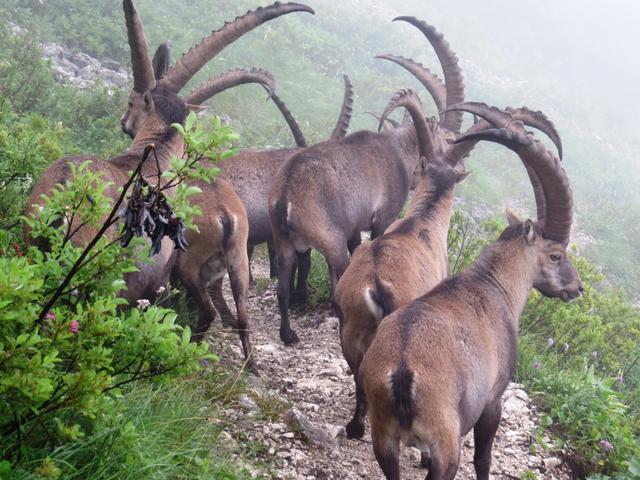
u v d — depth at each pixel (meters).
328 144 7.66
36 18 13.38
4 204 5.29
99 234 3.07
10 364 2.89
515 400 6.64
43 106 10.14
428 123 7.85
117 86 12.54
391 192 8.02
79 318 3.22
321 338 7.56
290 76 17.91
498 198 17.56
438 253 6.18
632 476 6.16
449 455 4.17
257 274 9.41
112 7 15.20
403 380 4.14
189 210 3.21
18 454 3.22
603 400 6.83
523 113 6.09
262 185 7.98
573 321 8.27
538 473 5.90
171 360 3.47
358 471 5.21
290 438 5.23
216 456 4.46
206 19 17.53
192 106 6.07
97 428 3.52
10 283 2.87
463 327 4.59
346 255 7.44
